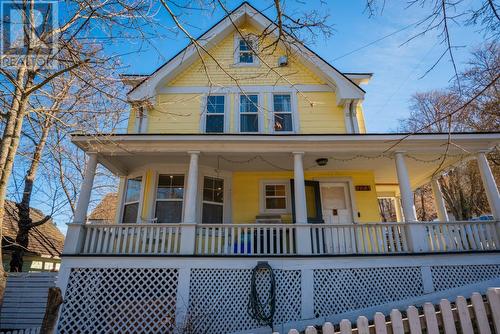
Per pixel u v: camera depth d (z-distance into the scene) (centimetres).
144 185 901
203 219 891
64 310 616
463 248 710
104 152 768
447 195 1994
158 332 609
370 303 651
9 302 774
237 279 655
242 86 1026
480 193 1820
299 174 752
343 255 680
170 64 1009
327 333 300
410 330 298
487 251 697
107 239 686
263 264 654
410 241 703
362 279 668
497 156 1564
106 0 427
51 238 1572
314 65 1005
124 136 738
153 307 641
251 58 1066
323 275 666
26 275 798
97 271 654
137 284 643
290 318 629
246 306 636
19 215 1127
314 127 974
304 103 1005
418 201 2453
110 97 517
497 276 682
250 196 948
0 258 553
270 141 758
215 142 760
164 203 891
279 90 1023
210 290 645
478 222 728
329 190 963
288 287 652
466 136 752
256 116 997
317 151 777
